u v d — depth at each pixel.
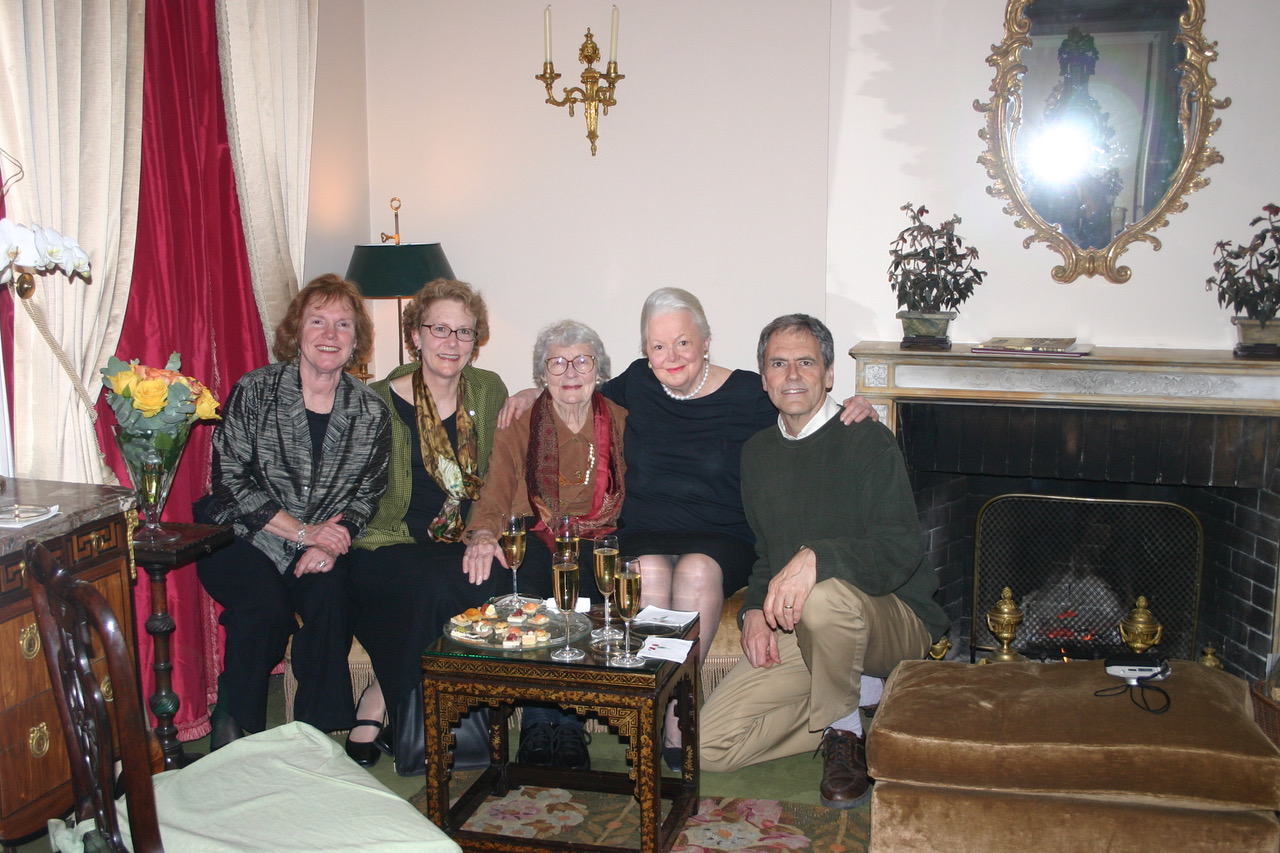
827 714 2.41
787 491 2.64
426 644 2.56
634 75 3.73
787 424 2.67
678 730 2.58
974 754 1.97
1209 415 3.11
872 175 3.47
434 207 4.00
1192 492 3.39
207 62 3.02
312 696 2.62
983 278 3.42
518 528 2.32
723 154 3.70
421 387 2.95
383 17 3.94
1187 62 3.15
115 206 2.61
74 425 2.53
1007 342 3.28
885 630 2.46
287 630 2.68
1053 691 2.12
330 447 2.84
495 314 4.00
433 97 3.94
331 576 2.70
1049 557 3.55
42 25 2.39
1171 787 1.90
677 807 2.33
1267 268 3.04
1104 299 3.34
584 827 2.36
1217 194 3.20
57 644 1.45
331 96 3.76
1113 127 3.25
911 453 3.39
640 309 3.87
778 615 2.38
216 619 3.13
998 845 2.00
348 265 3.92
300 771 1.68
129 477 2.78
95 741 1.43
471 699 2.11
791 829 2.36
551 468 2.87
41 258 2.10
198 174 2.99
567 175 3.86
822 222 3.65
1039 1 3.25
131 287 2.78
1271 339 3.04
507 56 3.86
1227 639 3.28
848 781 2.47
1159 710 2.02
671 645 2.13
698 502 2.89
